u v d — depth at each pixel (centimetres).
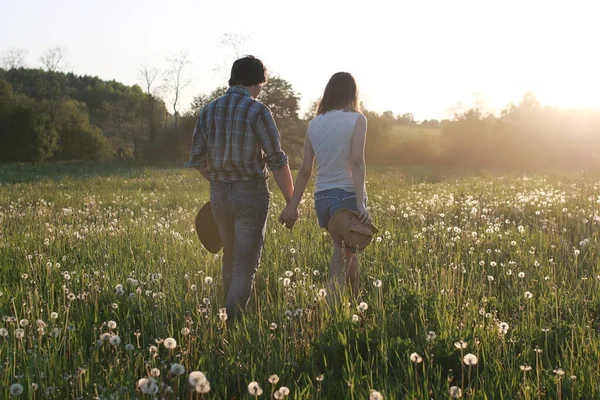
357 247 437
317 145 452
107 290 471
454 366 322
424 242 661
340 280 448
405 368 311
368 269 543
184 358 328
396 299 408
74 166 4522
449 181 2309
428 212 974
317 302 403
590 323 383
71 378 300
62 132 7881
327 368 328
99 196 1543
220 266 553
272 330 376
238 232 426
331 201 446
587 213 881
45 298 457
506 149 5228
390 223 816
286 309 402
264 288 512
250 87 440
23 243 677
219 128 421
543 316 402
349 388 281
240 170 419
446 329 363
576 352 344
